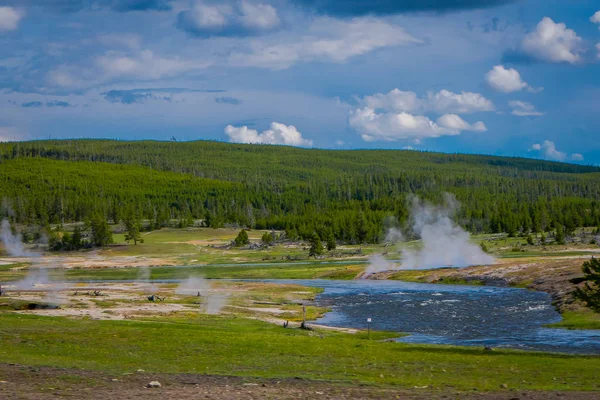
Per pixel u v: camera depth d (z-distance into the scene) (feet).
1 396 84.58
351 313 275.80
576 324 220.84
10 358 125.39
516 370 126.62
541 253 570.87
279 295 347.36
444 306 290.97
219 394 90.33
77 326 185.16
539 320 238.07
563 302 269.64
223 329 203.00
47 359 126.62
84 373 108.99
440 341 196.13
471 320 245.24
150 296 305.94
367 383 106.42
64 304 271.49
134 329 182.09
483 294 334.24
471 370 126.62
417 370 126.11
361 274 470.39
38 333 166.20
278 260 652.89
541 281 352.49
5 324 183.11
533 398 91.50
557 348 175.22
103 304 277.64
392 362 138.00
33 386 93.66
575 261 394.73
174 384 100.12
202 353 144.46
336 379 111.14
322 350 155.33
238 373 117.19
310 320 255.09
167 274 530.68
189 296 330.54
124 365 123.44
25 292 345.51
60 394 87.56
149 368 120.78
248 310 276.62
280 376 113.91
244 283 419.74
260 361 135.54
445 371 124.67
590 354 160.25
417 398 90.53
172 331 180.45
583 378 116.37
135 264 644.27
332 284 422.41
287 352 150.61
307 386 100.99
